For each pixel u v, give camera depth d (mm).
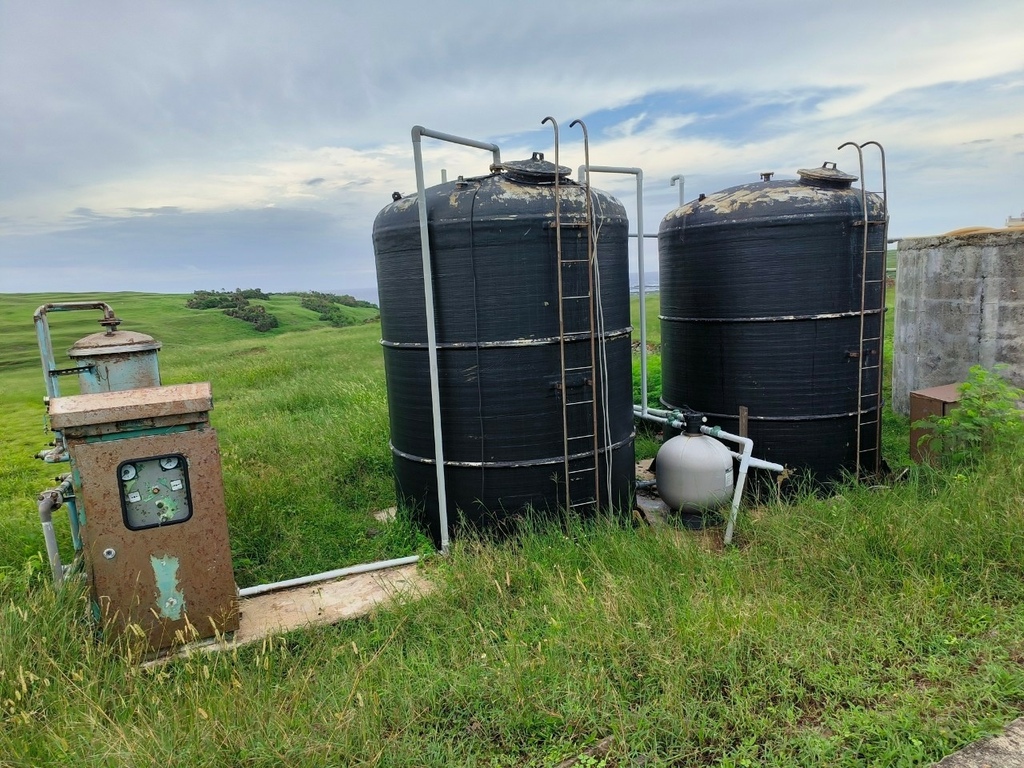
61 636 3361
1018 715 2648
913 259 7871
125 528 3414
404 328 4684
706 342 5586
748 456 4750
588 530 4605
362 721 2719
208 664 3354
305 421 8648
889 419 7641
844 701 2820
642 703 2887
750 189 5387
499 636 3500
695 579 3852
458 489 4648
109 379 4359
